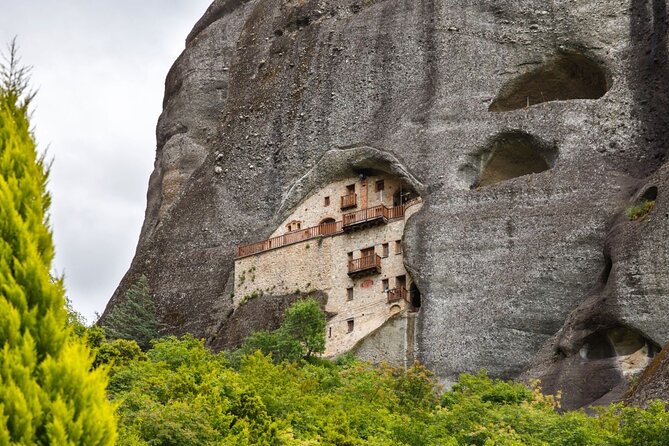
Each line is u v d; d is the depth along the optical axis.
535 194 73.88
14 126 19.28
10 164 18.92
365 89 89.50
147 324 87.81
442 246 74.31
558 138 76.69
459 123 81.38
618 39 81.19
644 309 61.25
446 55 86.12
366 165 85.75
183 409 39.47
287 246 86.19
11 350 17.70
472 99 82.56
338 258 82.62
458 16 87.50
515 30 85.25
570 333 63.53
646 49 79.38
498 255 72.38
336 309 80.69
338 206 87.00
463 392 56.91
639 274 62.28
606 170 73.56
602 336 62.94
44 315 18.31
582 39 82.19
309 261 84.25
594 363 61.94
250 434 40.19
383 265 79.75
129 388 48.34
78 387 18.09
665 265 61.94
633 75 78.44
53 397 17.86
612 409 48.09
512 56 84.19
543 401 54.44
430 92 84.88
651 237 63.12
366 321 78.19
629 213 66.81
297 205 89.44
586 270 68.94
